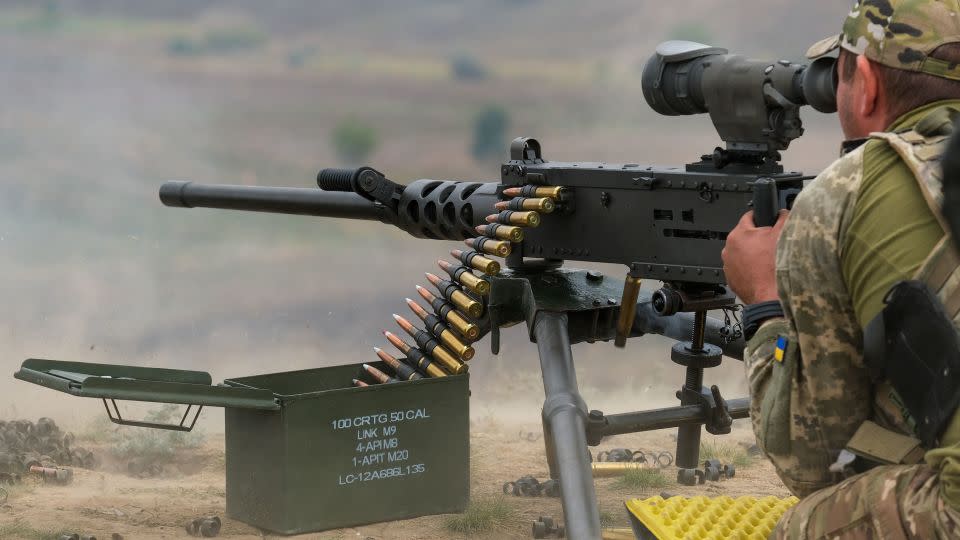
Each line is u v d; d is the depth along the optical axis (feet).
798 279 9.74
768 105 14.58
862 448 9.66
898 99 9.75
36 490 19.93
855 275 9.39
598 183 16.70
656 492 20.89
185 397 16.37
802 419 10.07
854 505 9.51
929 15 9.57
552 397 16.19
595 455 23.67
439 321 18.90
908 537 9.05
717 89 14.98
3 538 16.90
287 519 17.16
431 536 17.44
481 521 17.92
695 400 17.10
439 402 18.25
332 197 21.74
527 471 22.54
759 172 14.98
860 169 9.46
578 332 17.97
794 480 10.32
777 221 11.39
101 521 18.04
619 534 15.94
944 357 8.66
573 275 18.63
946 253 8.91
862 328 9.43
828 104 13.39
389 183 20.39
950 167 8.78
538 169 17.49
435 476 18.29
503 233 17.56
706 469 21.85
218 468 22.35
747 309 10.96
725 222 15.20
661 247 16.07
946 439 8.71
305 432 17.19
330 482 17.43
